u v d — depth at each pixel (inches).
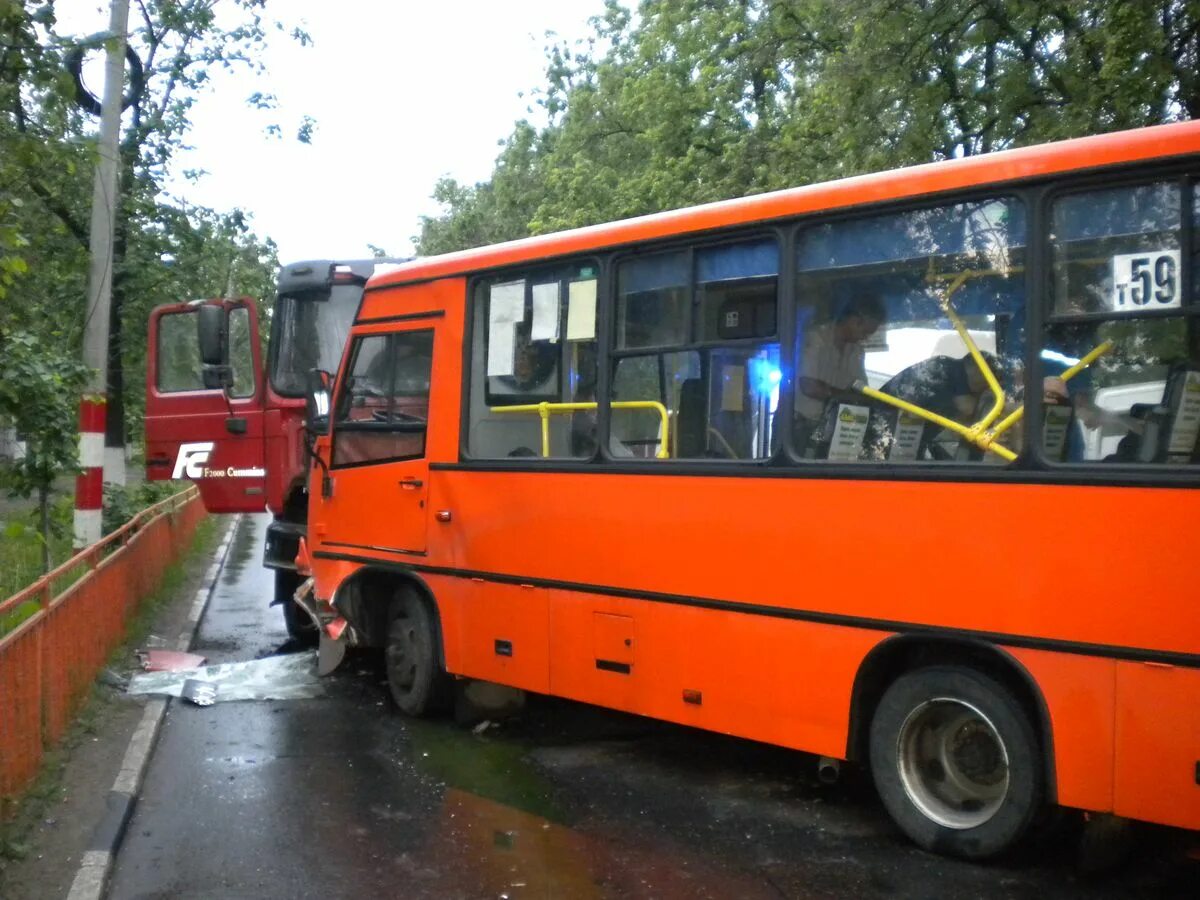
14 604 218.2
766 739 207.0
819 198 204.5
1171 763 158.9
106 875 187.0
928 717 192.9
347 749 265.9
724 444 217.8
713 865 191.0
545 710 296.8
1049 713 170.4
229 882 187.2
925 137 525.0
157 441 444.5
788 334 207.3
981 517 178.9
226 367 409.7
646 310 234.4
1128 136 169.2
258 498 414.3
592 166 1067.3
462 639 271.4
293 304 421.4
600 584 237.1
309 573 346.9
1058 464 171.5
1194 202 163.2
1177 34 457.7
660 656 225.0
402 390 294.8
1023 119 539.5
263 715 298.4
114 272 638.5
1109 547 165.0
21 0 259.3
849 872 186.5
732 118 887.7
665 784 236.2
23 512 544.7
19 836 200.8
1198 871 184.9
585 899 177.8
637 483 230.2
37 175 315.3
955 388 186.2
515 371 263.0
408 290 295.1
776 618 205.5
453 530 273.9
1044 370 175.5
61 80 279.4
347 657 362.9
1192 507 157.9
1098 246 171.8
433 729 283.3
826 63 555.5
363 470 304.2
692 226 224.4
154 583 478.3
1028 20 503.8
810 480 201.0
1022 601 173.6
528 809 221.3
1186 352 162.1
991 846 182.7
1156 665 160.1
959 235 187.8
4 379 372.2
